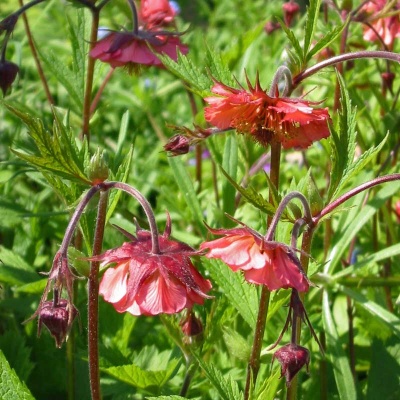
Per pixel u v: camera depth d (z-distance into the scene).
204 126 0.58
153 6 0.57
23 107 0.60
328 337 0.50
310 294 0.53
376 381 0.51
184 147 0.46
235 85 0.48
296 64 0.45
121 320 0.53
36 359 0.54
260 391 0.43
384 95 0.60
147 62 0.51
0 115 0.68
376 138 0.57
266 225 0.48
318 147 0.67
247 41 0.58
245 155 0.55
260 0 1.12
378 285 0.54
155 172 0.70
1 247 0.57
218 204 0.60
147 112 0.77
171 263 0.40
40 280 0.52
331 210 0.43
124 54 0.51
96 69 0.56
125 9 0.58
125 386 0.50
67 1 0.53
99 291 0.41
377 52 0.44
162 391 0.48
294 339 0.41
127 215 0.57
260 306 0.44
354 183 0.56
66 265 0.40
